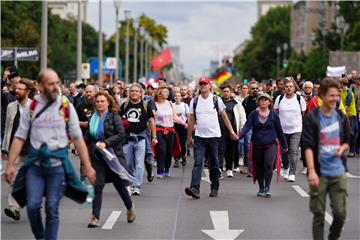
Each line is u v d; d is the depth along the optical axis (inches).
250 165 1040.8
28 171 622.8
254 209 927.0
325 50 6501.0
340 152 620.4
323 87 622.2
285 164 1231.5
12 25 5487.2
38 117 618.2
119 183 808.3
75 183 633.0
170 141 1270.9
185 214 888.3
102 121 793.6
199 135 1014.4
